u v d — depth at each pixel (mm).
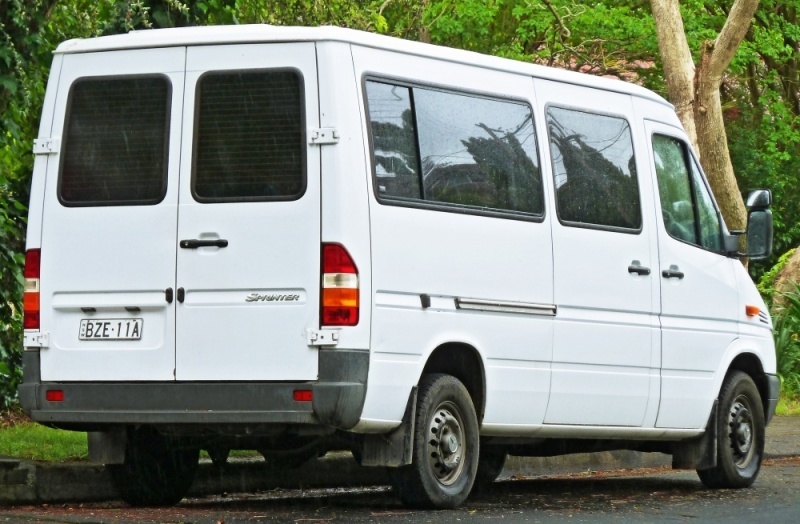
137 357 12375
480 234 13180
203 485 15023
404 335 12305
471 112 13336
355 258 11891
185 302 12258
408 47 12820
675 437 15617
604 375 14539
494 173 13477
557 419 14117
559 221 14117
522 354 13602
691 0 42656
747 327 16625
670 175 15875
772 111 46750
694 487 16406
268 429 12148
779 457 20125
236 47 12336
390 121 12453
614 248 14727
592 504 14055
